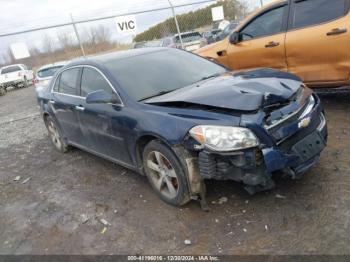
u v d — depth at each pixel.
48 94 5.65
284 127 2.97
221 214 3.23
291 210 3.09
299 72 5.45
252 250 2.74
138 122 3.47
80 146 5.16
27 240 3.51
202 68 4.41
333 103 5.60
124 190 4.11
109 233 3.33
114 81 3.96
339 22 4.88
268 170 2.87
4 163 6.10
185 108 3.21
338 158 3.81
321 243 2.66
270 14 5.73
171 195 3.49
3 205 4.42
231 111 2.96
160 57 4.50
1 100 18.00
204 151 2.95
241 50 6.10
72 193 4.34
